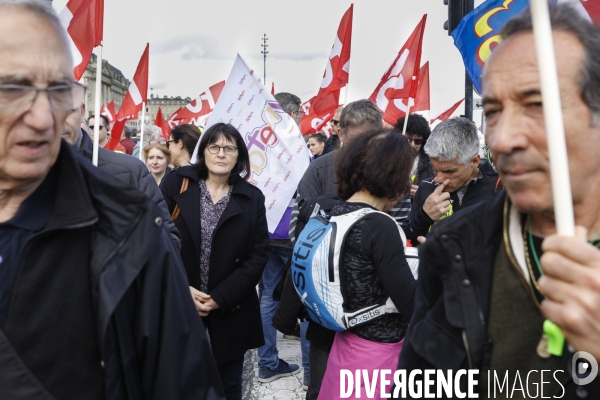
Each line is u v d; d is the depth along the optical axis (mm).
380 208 2479
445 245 1188
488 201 1216
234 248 3307
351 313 2266
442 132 3037
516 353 1124
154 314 1383
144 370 1398
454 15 6207
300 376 4613
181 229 3318
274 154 4484
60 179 1338
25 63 1180
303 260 2346
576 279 796
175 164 5520
